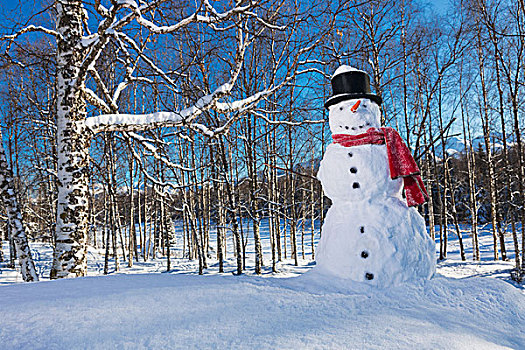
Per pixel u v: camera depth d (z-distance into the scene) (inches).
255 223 448.1
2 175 278.4
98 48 181.0
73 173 185.3
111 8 163.9
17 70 406.9
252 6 176.9
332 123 135.2
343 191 123.4
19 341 62.3
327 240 123.6
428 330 76.7
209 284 97.7
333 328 73.7
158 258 754.8
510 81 421.1
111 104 218.1
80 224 184.9
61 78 188.4
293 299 90.7
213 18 183.3
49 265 515.8
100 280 105.9
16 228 279.0
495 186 628.1
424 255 117.7
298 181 688.4
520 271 398.3
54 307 76.6
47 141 562.9
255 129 475.8
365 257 112.0
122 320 71.8
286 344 64.6
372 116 130.6
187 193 610.9
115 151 543.2
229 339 65.8
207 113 335.6
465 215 873.5
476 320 93.4
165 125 204.8
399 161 123.7
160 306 79.8
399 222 117.4
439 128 610.9
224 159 425.4
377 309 90.9
